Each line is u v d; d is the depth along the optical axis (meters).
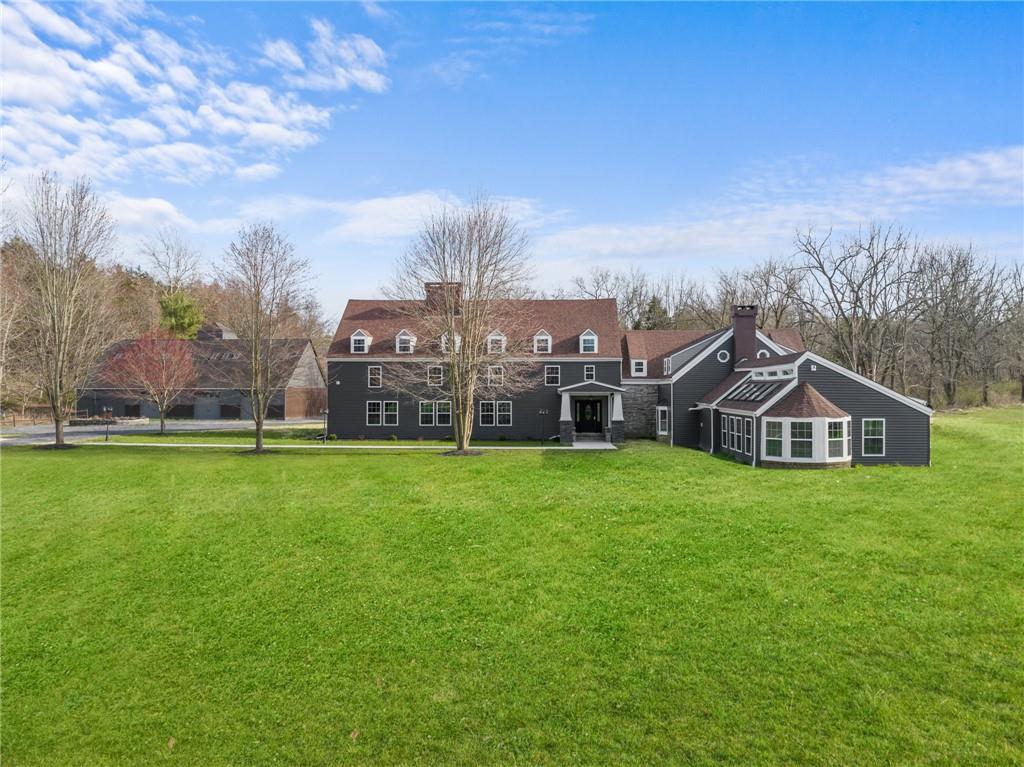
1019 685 9.76
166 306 67.19
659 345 45.22
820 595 13.10
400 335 42.03
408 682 10.98
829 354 62.16
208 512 20.56
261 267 34.22
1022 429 35.56
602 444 37.81
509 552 16.52
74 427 52.81
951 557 14.47
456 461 28.97
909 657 10.71
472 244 32.09
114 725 10.24
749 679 10.40
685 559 15.33
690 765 8.50
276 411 61.12
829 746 8.70
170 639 12.93
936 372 58.41
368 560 16.41
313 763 9.07
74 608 14.36
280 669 11.63
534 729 9.48
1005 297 58.69
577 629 12.45
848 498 19.64
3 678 11.72
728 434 31.09
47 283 34.31
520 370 39.09
